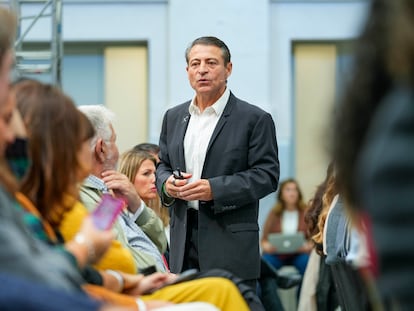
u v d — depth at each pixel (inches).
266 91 488.1
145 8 491.2
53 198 148.8
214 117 247.3
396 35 88.0
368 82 92.4
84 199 191.2
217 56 247.0
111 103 498.0
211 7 486.3
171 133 253.8
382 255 86.0
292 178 459.5
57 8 370.0
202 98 247.9
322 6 492.4
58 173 147.8
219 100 247.6
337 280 230.2
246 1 486.9
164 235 241.3
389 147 86.0
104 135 213.9
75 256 135.8
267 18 487.8
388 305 96.5
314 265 338.6
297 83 494.3
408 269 85.3
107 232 140.4
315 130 105.1
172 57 486.0
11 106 128.0
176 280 162.6
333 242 228.8
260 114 246.7
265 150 244.5
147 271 178.2
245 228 243.8
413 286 85.1
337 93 96.7
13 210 119.0
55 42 368.5
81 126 151.0
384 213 85.5
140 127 497.7
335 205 230.8
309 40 493.4
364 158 89.4
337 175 98.7
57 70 369.7
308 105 495.2
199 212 243.9
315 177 494.0
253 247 244.5
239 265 242.1
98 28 491.8
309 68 494.6
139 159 279.0
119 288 160.1
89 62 497.0
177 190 239.1
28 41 475.2
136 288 162.9
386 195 85.4
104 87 497.0
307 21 491.8
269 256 432.1
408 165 85.0
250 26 486.9
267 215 455.8
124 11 491.8
